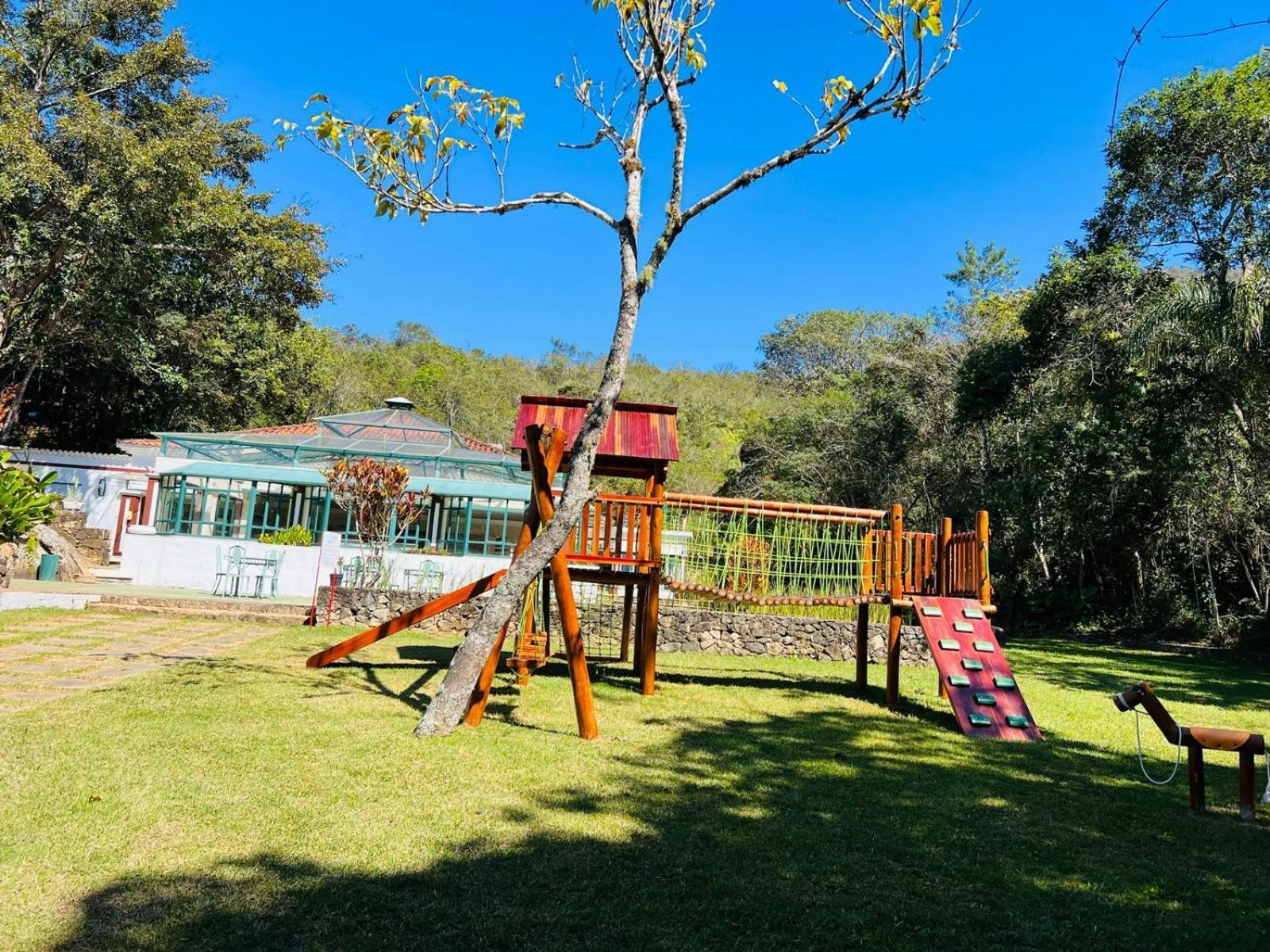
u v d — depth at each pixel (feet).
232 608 43.32
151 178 62.18
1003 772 19.38
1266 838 15.07
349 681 26.32
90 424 96.53
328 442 66.39
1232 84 55.06
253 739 18.02
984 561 28.43
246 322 91.66
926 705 28.76
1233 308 45.70
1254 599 63.67
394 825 13.26
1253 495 60.70
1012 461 75.20
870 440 97.35
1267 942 10.54
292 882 10.94
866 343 143.23
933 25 18.56
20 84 71.87
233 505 61.05
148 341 81.61
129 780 14.80
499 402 170.19
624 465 33.01
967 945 10.12
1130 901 11.73
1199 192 57.21
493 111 21.84
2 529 42.47
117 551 75.10
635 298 21.02
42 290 72.38
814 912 10.82
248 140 84.23
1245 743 16.29
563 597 20.98
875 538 31.86
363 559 52.31
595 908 10.57
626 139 22.36
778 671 36.19
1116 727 26.61
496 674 30.66
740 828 14.01
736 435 160.15
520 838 13.00
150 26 79.61
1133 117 60.49
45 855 11.44
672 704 26.55
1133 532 69.21
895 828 14.48
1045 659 48.01
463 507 62.34
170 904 10.18
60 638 32.63
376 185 21.77
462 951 9.36
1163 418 62.39
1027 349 70.95
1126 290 61.36
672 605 45.39
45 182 61.31
